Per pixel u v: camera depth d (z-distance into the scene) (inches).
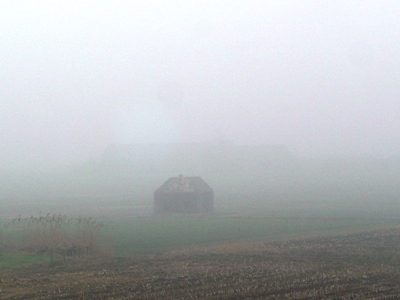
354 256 1417.3
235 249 1553.9
